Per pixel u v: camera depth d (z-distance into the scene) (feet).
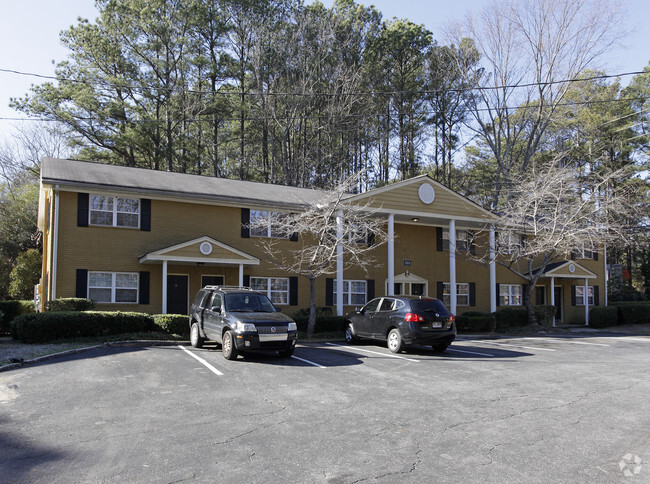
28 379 31.50
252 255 72.02
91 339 48.24
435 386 30.89
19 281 81.51
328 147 133.18
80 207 60.95
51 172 61.00
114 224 63.26
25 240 97.35
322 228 63.16
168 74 121.29
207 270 69.00
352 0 142.61
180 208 67.41
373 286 82.17
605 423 22.90
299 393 28.35
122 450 18.88
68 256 59.93
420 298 47.09
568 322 103.76
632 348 54.29
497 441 20.20
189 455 18.33
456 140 147.23
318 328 64.59
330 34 131.03
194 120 122.21
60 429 21.45
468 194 154.30
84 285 60.49
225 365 37.04
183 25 123.34
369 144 142.31
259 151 142.41
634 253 139.95
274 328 39.81
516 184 98.02
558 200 73.92
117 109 107.24
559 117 118.62
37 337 46.37
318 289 76.79
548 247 74.49
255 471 16.83
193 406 25.29
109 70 114.83
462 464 17.61
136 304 63.67
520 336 70.33
